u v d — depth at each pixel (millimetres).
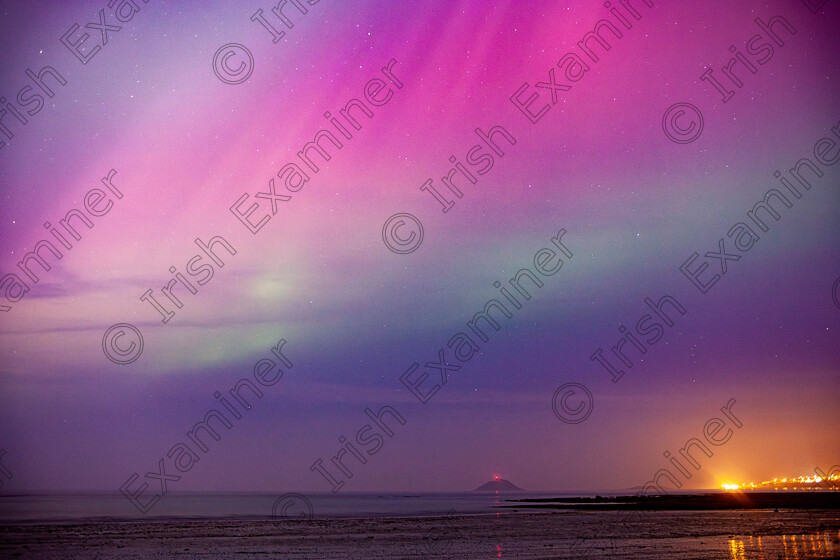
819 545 16188
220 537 19281
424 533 21141
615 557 13875
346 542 17859
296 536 19812
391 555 14664
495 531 21766
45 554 14211
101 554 14438
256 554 14789
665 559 13398
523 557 14078
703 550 15156
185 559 13672
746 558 13453
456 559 13820
